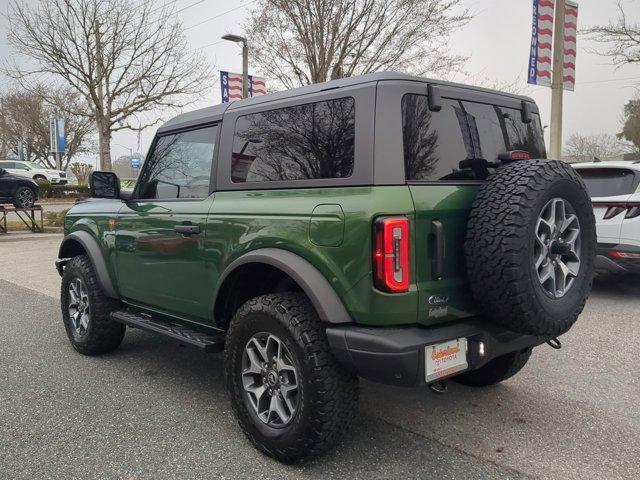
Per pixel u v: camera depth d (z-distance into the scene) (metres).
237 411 3.14
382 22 11.85
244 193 3.28
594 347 4.96
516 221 2.58
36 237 15.29
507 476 2.81
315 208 2.79
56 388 4.07
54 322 6.13
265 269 3.28
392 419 3.50
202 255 3.46
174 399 3.86
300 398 2.79
